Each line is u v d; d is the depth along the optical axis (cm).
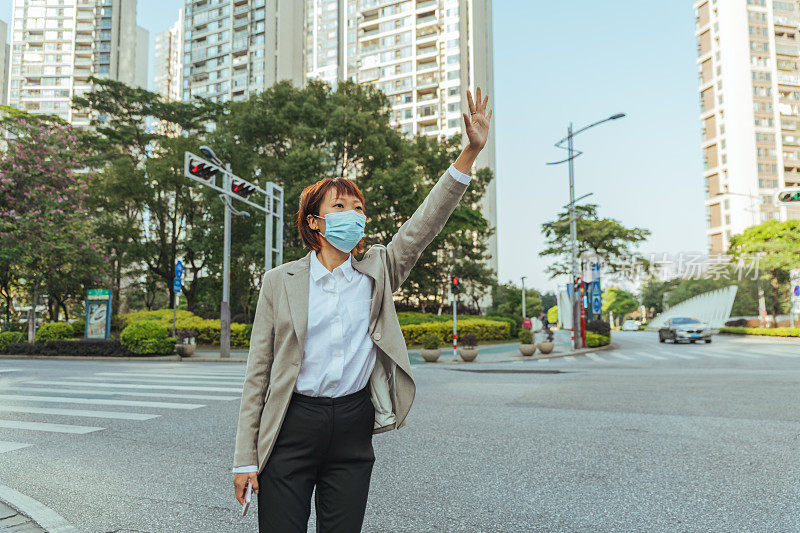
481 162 8050
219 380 1102
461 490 391
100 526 331
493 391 932
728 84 8275
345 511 156
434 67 7925
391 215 2825
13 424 652
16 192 2016
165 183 2973
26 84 9644
